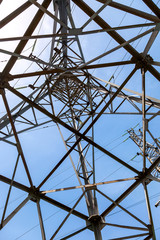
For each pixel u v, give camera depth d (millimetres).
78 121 21438
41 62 10961
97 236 12422
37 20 10859
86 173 15852
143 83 12812
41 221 12539
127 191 13797
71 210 13133
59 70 12266
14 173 12945
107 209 13820
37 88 18281
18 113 17359
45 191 13516
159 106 15344
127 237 12711
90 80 21156
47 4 10750
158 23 10305
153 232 12398
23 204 12938
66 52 18719
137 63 12648
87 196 14266
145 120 14211
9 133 16578
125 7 10383
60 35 9922
